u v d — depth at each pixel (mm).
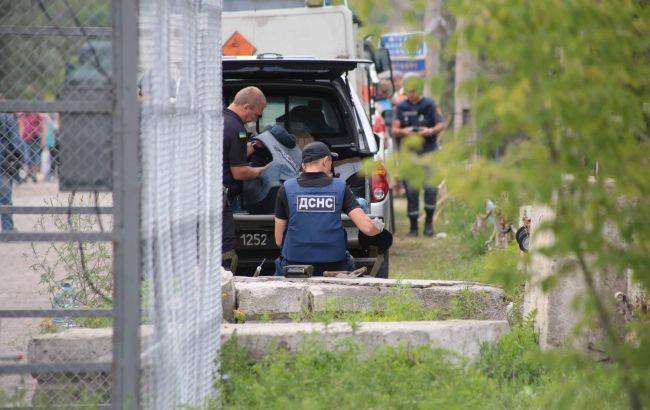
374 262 36125
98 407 19938
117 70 16656
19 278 40469
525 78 15438
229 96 41656
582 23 15602
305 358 21844
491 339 24828
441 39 16844
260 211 36812
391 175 16094
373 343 23625
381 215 39406
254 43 61062
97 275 29016
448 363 22453
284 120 41750
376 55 67562
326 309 27453
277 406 20109
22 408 20188
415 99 58906
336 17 60906
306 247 31625
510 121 15156
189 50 19734
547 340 25266
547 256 16391
